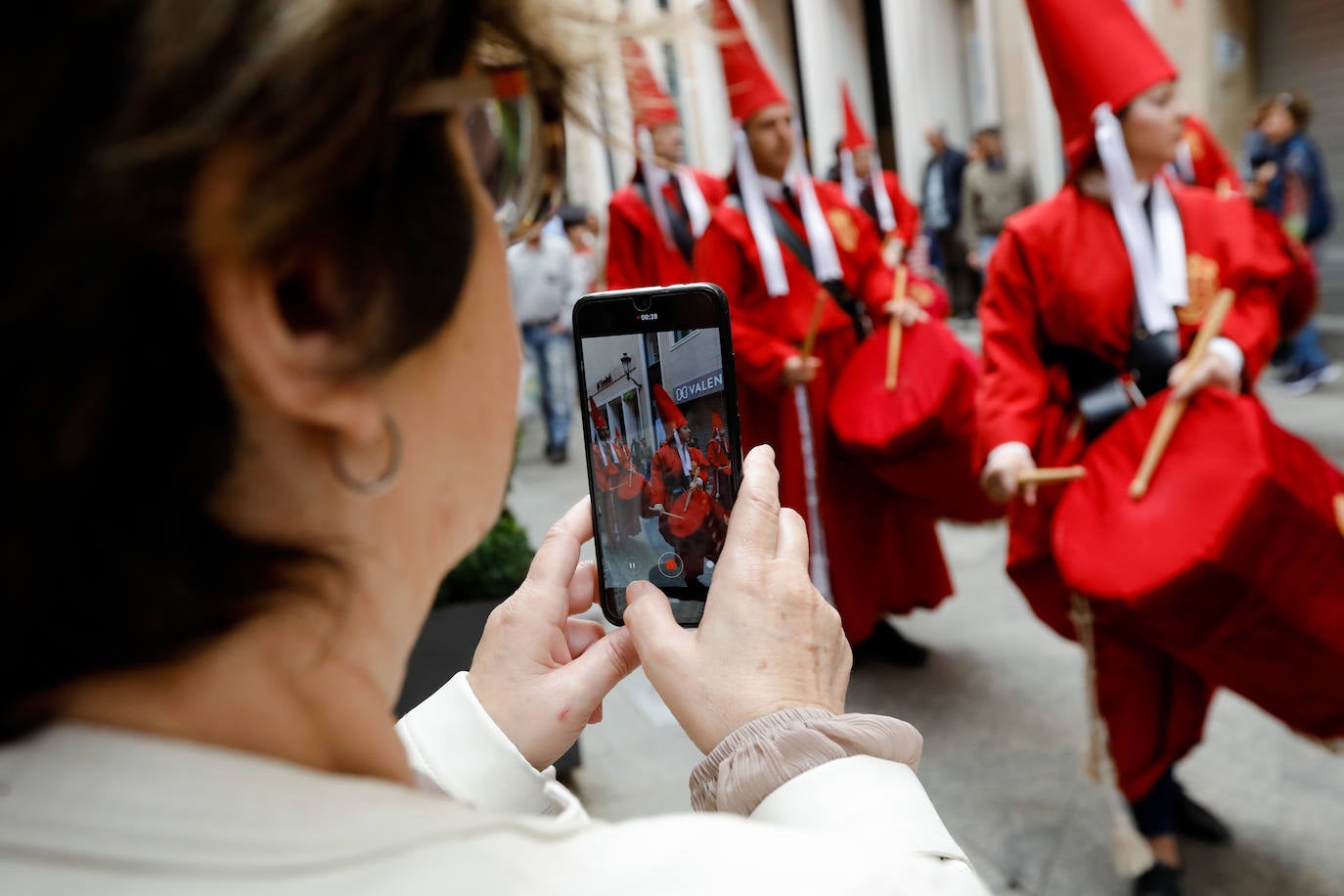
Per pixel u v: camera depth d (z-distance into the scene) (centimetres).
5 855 35
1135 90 237
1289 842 250
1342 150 729
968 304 1005
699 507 77
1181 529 198
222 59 33
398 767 46
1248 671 202
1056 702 320
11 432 33
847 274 371
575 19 49
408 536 45
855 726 54
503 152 50
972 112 1048
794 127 367
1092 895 236
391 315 39
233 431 37
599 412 79
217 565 37
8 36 32
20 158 32
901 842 49
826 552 348
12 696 36
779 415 357
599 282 489
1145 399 243
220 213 34
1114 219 247
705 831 41
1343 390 620
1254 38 766
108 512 35
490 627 75
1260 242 252
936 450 329
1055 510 243
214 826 36
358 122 36
